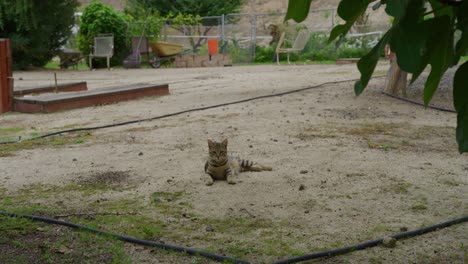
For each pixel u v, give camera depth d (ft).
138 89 46.68
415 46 5.62
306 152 25.12
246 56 106.01
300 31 98.68
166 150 26.18
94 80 68.64
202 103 42.09
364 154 24.58
